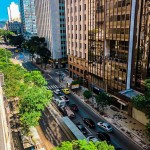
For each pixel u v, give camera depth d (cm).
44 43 9794
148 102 2875
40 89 3750
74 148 1992
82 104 5028
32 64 10012
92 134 3622
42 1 9231
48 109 4741
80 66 6431
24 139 3500
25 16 16525
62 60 9138
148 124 2852
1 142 1416
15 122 4106
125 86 4234
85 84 6228
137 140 3391
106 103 4206
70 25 6600
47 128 3850
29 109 3262
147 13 3541
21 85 4219
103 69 4975
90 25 5322
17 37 14450
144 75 3816
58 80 7169
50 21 8456
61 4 8425
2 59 7000
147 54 3662
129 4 3747
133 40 3931
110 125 3906
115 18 4225
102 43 4853
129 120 4091
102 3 4619
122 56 4200
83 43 5938
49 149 3159
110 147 2011
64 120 3812
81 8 5691
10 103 5062
